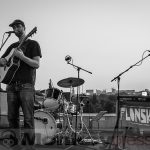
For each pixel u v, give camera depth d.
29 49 4.12
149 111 3.83
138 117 3.85
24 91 3.96
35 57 4.06
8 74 4.02
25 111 3.95
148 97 3.84
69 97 6.89
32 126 3.97
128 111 3.86
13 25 4.21
